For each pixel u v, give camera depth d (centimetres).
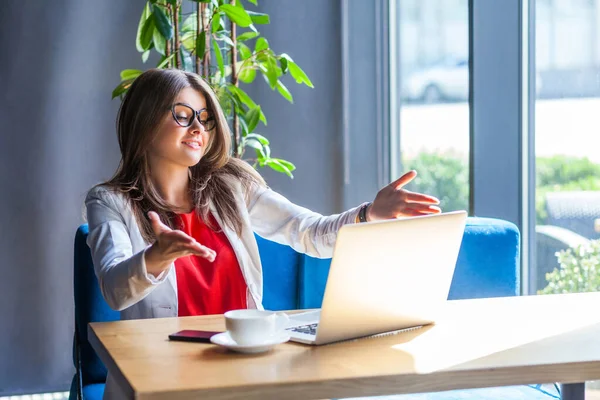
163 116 190
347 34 369
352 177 372
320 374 112
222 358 122
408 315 143
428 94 325
